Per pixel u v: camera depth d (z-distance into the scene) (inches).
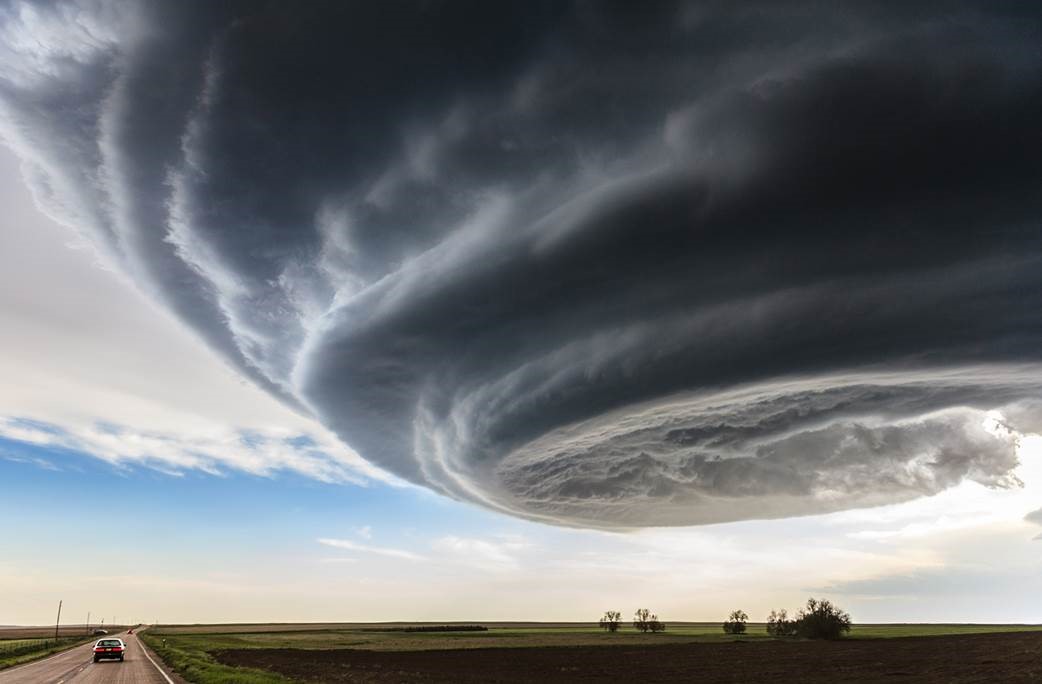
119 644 2429.9
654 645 4990.2
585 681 2300.7
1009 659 2891.2
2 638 6889.8
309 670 2369.6
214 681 1497.3
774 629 6200.8
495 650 4404.5
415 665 2965.1
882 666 2760.8
